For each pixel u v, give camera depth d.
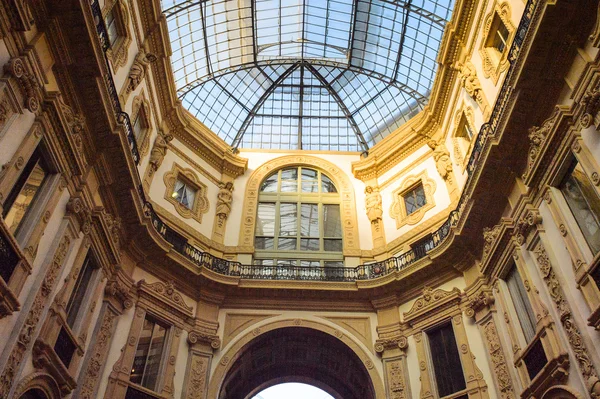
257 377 17.88
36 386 8.80
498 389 11.75
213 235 17.69
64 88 10.14
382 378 14.23
